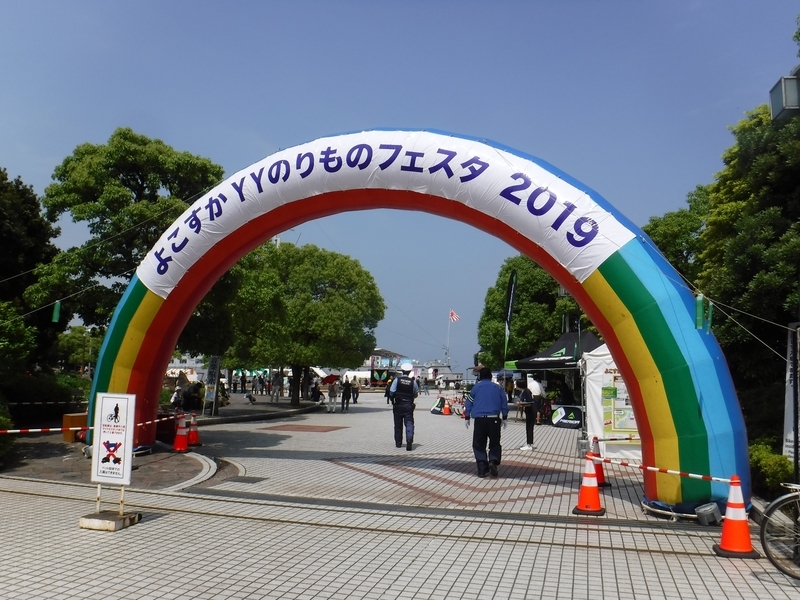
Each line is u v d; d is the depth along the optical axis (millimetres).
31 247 18391
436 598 5000
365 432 18391
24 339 11984
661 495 7559
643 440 7871
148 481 9781
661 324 7605
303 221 10422
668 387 7512
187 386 25297
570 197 8273
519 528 7078
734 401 7508
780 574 5609
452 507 8320
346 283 30203
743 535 6148
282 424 21031
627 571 5672
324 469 11188
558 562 5910
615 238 7984
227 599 4922
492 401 10680
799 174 9539
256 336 28750
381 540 6617
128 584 5219
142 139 15852
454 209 9016
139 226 14680
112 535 6703
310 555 6082
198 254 10781
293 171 9797
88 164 15172
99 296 14805
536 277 31406
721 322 10312
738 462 7316
